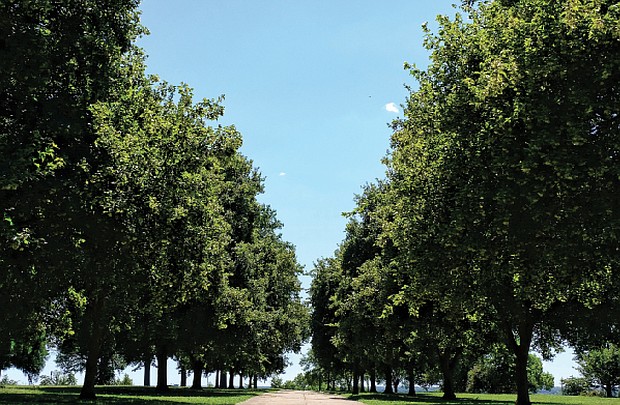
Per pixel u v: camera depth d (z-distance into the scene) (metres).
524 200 15.16
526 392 24.70
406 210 20.11
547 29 14.34
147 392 36.59
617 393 80.25
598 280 19.92
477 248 16.56
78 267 17.78
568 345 30.22
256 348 40.50
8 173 12.66
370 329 38.22
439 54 19.14
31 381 77.44
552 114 13.90
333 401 30.56
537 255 16.12
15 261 16.05
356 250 44.38
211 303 31.83
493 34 17.14
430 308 30.47
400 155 22.72
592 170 13.61
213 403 23.58
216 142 22.44
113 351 46.31
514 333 30.70
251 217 47.16
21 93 15.30
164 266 20.80
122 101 19.94
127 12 19.53
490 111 16.08
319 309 59.59
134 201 17.84
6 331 23.08
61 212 15.84
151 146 19.47
